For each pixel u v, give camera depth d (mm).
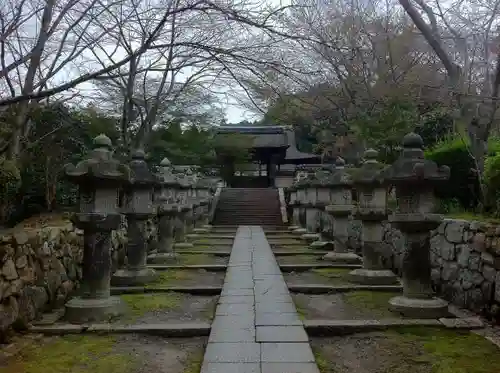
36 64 6230
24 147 9164
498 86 7988
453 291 6836
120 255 9539
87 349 4840
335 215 10367
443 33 11055
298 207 18359
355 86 15312
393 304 6078
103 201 5980
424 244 6074
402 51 15008
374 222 8219
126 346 4969
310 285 7719
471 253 6328
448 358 4520
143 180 7996
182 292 7574
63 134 11992
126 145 12594
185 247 12625
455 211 8570
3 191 8016
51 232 6637
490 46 9781
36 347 4898
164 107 14898
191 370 4297
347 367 4359
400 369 4293
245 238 14766
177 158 25406
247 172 40438
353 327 5402
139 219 8195
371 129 13844
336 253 10281
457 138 10875
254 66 5578
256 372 4023
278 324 5438
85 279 5961
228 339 4906
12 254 5270
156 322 5723
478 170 7730
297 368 4121
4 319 4992
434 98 11758
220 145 32594
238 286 7559
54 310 6332
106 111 15984
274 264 9711
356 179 8109
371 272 8031
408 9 9094
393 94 13773
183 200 13352
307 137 35406
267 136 37344
